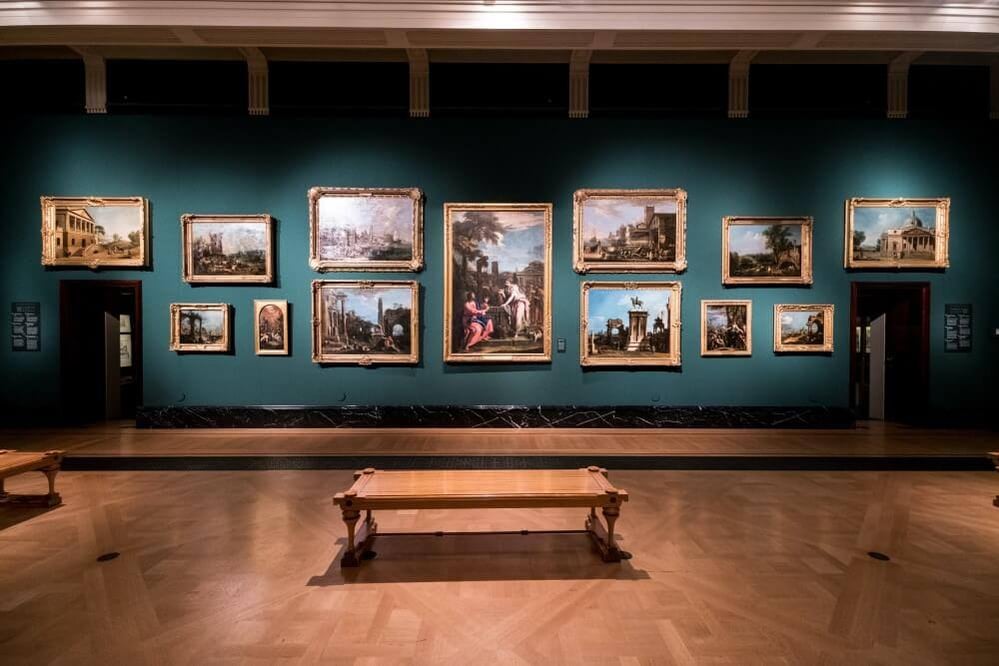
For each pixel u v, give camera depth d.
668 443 8.80
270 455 7.94
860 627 3.44
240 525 5.20
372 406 9.96
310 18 7.96
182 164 9.96
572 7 8.00
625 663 3.05
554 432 9.64
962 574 4.20
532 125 10.02
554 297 10.04
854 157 10.07
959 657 3.12
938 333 10.16
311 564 4.35
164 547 4.68
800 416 9.98
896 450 8.34
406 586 3.98
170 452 8.11
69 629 3.38
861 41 8.28
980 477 6.89
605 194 9.93
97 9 7.88
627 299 9.98
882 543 4.80
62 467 7.29
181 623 3.46
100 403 10.78
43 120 9.92
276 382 10.01
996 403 10.16
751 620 3.52
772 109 10.07
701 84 10.06
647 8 7.98
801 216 9.98
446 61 10.01
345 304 9.95
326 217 9.92
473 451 8.22
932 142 10.12
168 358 9.97
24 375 10.04
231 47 9.60
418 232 9.90
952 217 10.16
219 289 9.98
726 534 5.00
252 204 9.98
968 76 10.20
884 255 10.05
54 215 9.87
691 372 10.05
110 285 10.00
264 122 9.98
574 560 4.45
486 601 3.76
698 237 10.05
